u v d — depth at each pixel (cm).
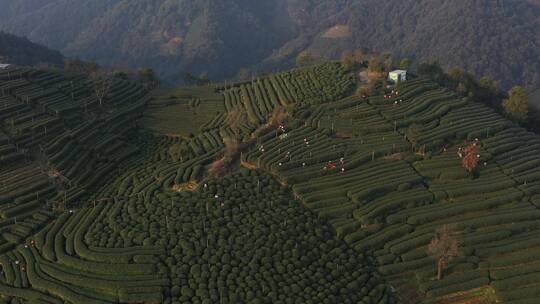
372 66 13862
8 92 12450
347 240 8062
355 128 10819
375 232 8231
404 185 9050
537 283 7244
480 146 10344
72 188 9731
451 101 12206
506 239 8044
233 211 8412
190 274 7194
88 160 10725
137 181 9925
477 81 15650
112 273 7281
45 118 11606
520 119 13238
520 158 10075
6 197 9056
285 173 9419
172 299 6844
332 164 9712
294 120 11331
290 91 12925
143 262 7375
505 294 7050
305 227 8162
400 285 7394
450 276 7475
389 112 11462
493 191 9006
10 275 7450
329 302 6850
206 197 8788
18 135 10788
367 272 7538
